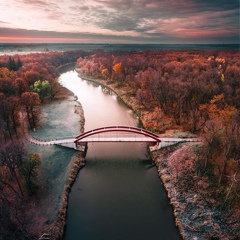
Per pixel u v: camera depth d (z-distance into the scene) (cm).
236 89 9219
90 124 9262
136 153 7312
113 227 4722
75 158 6756
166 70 12688
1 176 5122
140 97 10400
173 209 5116
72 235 4538
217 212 4784
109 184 5944
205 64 13350
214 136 5544
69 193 5622
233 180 4822
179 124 8531
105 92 13950
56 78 14662
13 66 15188
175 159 6341
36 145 7175
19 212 4697
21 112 9575
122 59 17412
